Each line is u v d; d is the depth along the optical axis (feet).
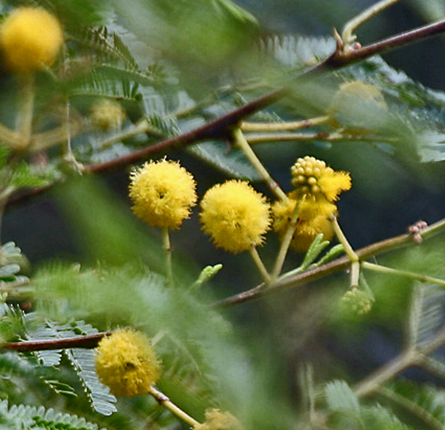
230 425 1.45
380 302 1.58
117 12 1.46
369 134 1.66
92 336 1.50
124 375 1.47
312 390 1.61
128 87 1.56
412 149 1.66
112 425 1.53
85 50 1.53
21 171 1.50
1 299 1.49
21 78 1.52
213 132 1.63
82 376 1.52
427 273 1.56
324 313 1.62
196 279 1.46
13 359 1.49
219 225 1.54
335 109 1.62
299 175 1.58
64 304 1.47
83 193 1.38
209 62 1.43
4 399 1.47
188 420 1.48
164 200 1.52
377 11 1.59
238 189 1.54
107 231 1.37
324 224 1.59
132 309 1.37
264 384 1.46
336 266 1.57
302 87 1.57
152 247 1.40
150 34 1.43
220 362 1.44
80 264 1.40
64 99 1.56
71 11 1.49
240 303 1.53
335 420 1.60
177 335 1.42
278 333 1.62
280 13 1.61
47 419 1.43
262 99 1.61
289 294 1.63
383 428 1.55
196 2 1.42
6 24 1.49
